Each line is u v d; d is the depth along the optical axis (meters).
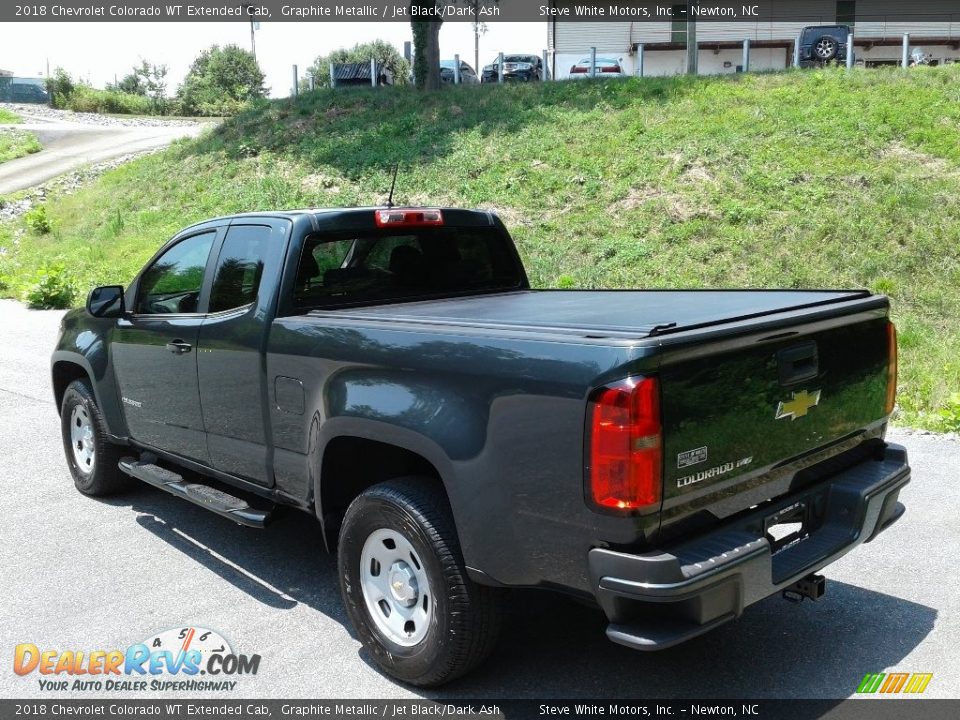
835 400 3.31
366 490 3.40
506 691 3.31
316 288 4.07
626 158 16.20
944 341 8.98
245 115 25.25
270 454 4.00
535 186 16.14
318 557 4.66
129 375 4.96
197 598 4.15
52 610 4.03
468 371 3.02
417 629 3.30
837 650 3.57
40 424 7.46
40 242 20.61
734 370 2.85
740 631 3.75
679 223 13.55
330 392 3.53
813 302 3.43
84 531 5.04
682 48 35.78
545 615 3.94
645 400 2.58
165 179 22.77
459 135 19.45
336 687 3.38
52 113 46.00
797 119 16.17
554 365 2.76
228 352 4.14
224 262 4.32
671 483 2.66
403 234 4.50
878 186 13.35
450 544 3.11
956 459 6.00
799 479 3.26
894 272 11.09
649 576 2.58
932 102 16.11
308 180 19.42
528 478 2.84
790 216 12.95
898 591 4.09
